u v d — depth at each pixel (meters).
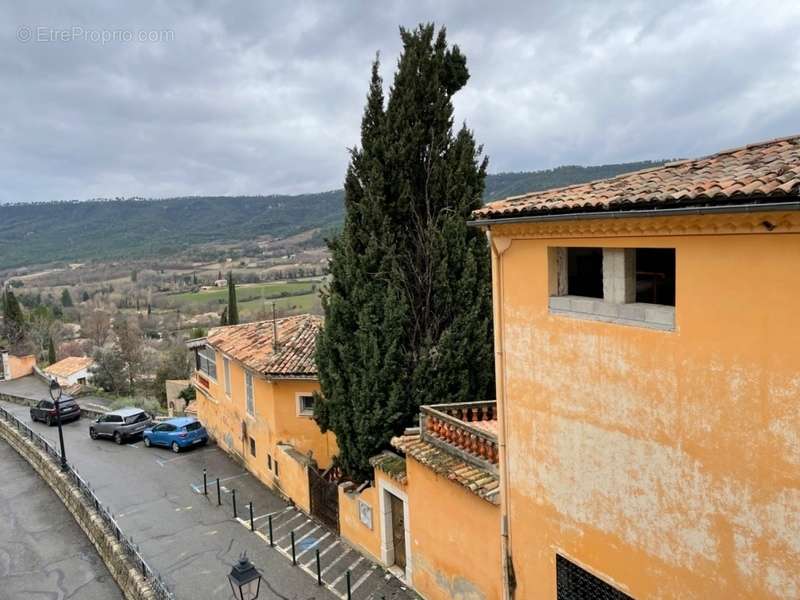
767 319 5.91
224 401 24.61
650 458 7.21
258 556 15.02
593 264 8.93
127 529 17.39
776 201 5.48
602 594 8.08
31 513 20.83
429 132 14.78
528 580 9.31
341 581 13.40
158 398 47.34
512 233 8.80
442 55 14.98
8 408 40.12
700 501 6.71
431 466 11.10
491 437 10.43
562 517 8.54
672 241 6.75
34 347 66.88
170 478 21.89
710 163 7.76
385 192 14.68
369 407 14.13
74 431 30.94
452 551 11.20
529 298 8.76
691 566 6.88
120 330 61.16
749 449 6.18
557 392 8.42
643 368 7.19
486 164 15.30
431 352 14.27
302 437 19.11
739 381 6.21
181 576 14.36
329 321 14.77
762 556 6.18
